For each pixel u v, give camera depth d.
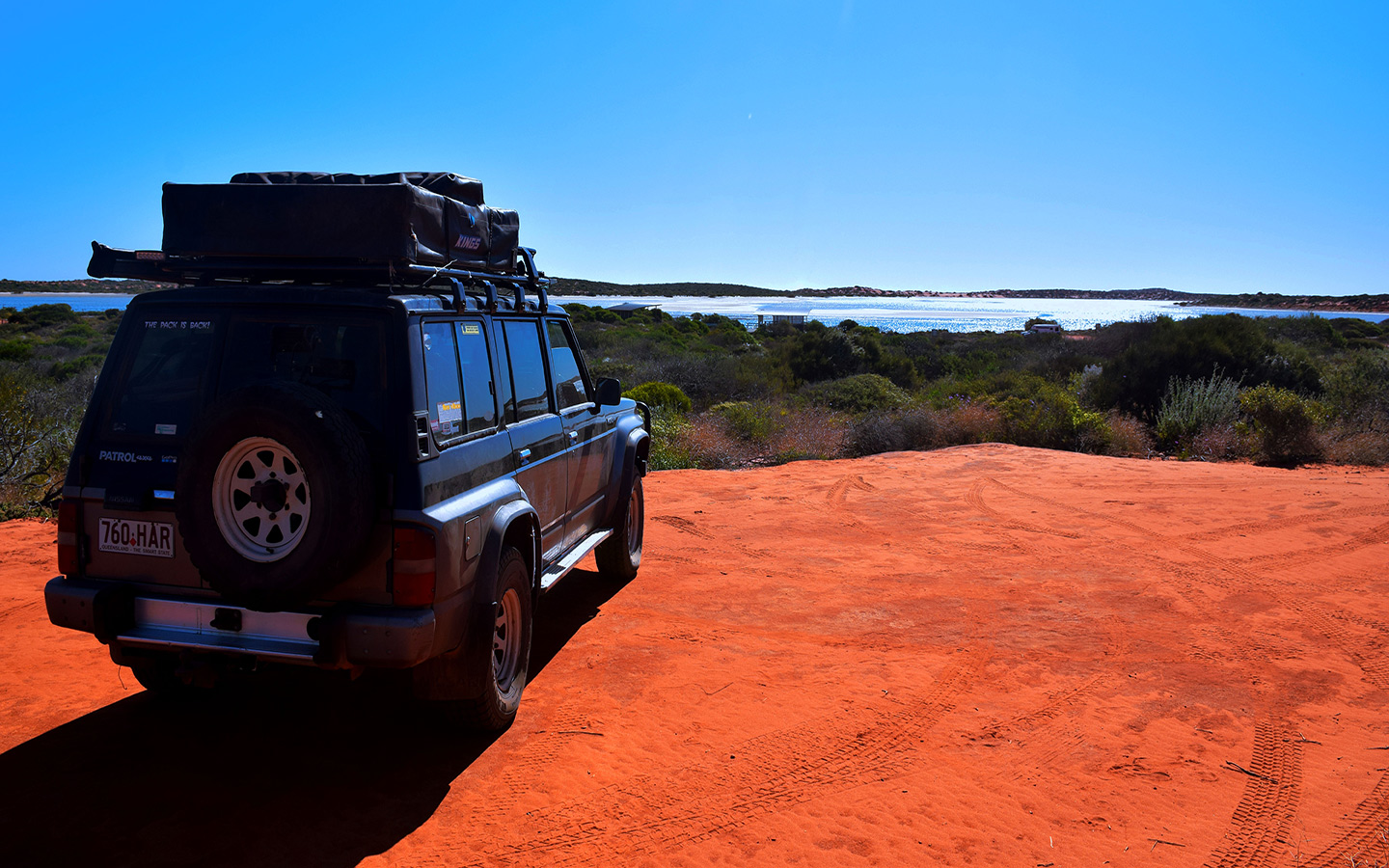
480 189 4.57
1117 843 3.37
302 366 3.56
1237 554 7.64
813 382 28.56
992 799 3.69
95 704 4.45
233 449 3.20
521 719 4.40
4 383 9.84
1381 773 3.90
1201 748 4.16
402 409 3.46
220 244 3.71
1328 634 5.71
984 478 11.41
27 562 6.89
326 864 3.12
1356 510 9.09
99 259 3.82
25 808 3.45
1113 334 27.55
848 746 4.16
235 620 3.48
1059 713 4.55
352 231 3.63
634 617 6.04
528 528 4.46
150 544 3.58
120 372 3.70
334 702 4.54
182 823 3.37
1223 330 18.42
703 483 11.17
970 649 5.47
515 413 4.64
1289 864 3.22
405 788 3.68
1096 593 6.63
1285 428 13.04
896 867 3.19
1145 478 11.23
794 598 6.51
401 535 3.39
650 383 18.77
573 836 3.35
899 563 7.47
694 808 3.57
